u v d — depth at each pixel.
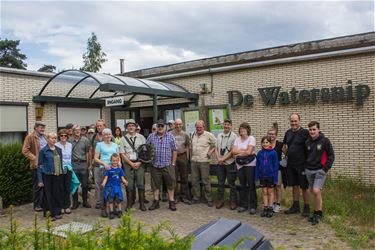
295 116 7.16
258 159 7.46
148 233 2.46
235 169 8.08
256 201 7.79
